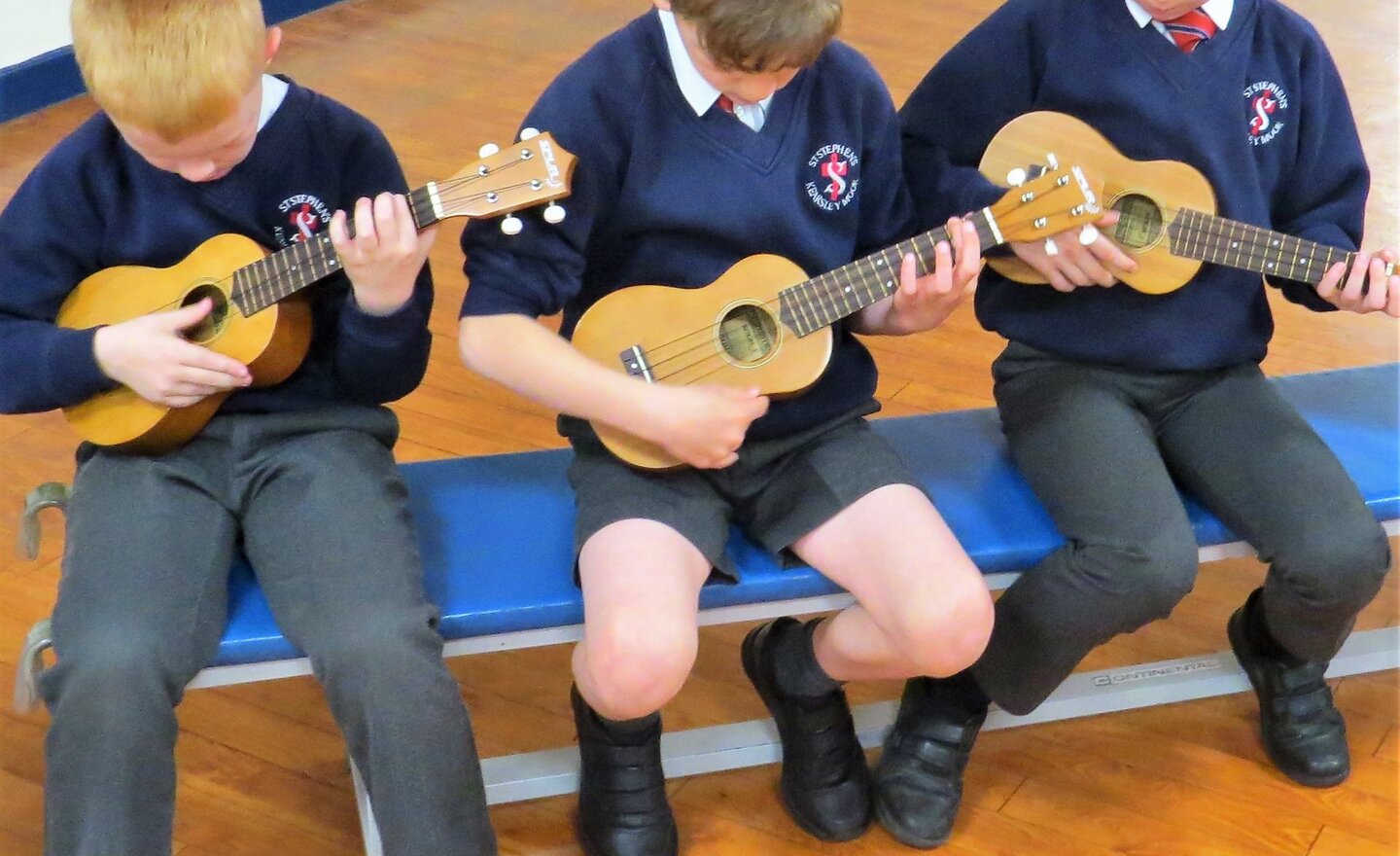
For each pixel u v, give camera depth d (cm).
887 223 151
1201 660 175
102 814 119
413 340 141
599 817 149
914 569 133
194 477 139
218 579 133
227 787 160
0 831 151
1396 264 150
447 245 271
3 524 198
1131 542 141
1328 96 158
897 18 404
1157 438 161
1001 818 157
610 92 140
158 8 126
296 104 140
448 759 126
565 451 163
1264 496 146
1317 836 155
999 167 156
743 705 173
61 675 122
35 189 140
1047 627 146
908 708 157
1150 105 153
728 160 141
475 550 145
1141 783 162
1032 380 160
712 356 142
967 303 261
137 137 131
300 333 142
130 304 142
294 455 140
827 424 148
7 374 138
